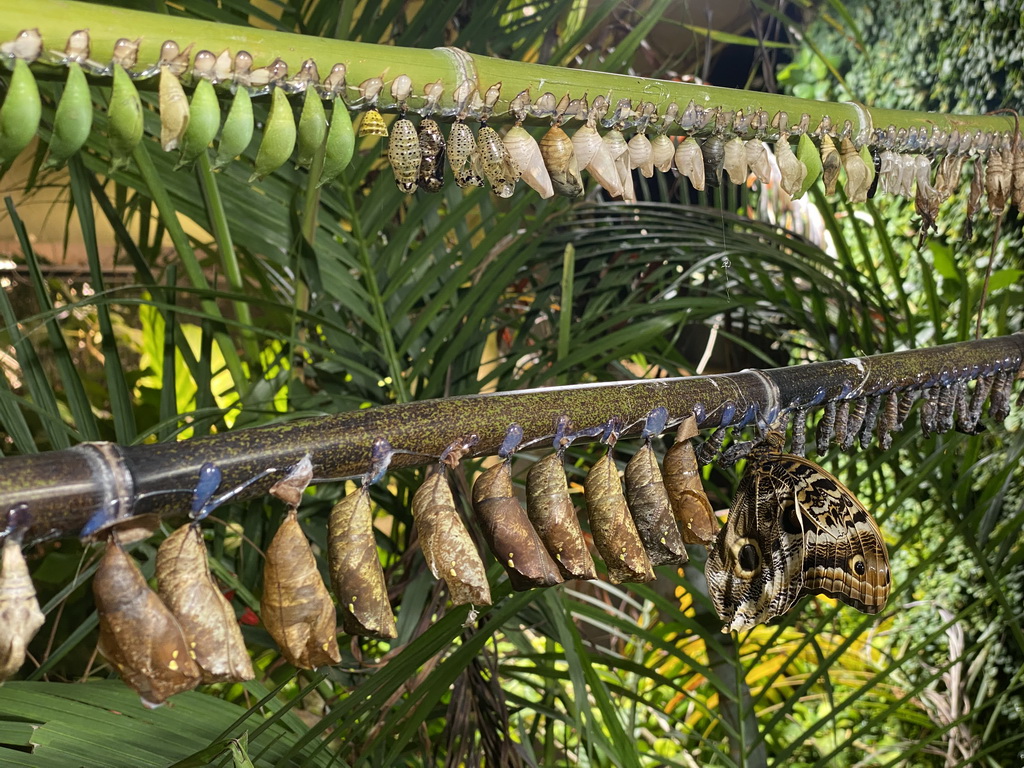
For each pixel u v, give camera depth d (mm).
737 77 3504
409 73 553
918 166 850
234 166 1286
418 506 558
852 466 1620
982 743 2115
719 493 1433
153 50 468
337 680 1240
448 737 1168
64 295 2439
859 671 2688
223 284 2402
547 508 592
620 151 655
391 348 1345
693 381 692
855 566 705
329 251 1351
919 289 2789
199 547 472
